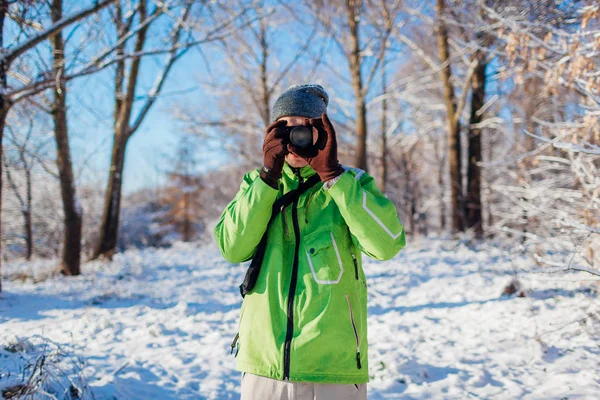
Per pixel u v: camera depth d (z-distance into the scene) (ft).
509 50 15.17
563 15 15.96
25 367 11.13
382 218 5.93
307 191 6.49
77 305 23.88
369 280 27.91
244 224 6.20
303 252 6.20
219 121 69.51
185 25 27.12
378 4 51.31
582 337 14.85
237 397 12.98
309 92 6.58
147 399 12.41
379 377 13.83
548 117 22.90
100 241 43.24
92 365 14.30
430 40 50.75
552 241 15.01
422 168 99.40
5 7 21.56
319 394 5.87
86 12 22.61
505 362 14.06
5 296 25.52
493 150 65.82
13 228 79.10
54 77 23.63
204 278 32.30
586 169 14.80
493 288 22.56
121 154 43.52
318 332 5.84
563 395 11.58
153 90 43.32
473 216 46.50
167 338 17.83
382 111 72.08
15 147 38.11
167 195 136.46
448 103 49.93
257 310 6.22
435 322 18.76
